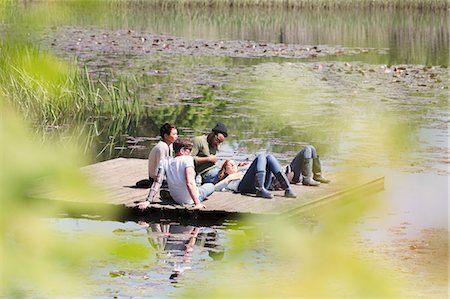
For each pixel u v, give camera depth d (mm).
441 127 26609
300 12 86625
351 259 3609
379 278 3420
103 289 7039
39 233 3410
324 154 20734
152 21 73938
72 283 3291
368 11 87875
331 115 30234
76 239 3596
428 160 21172
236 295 3781
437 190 12914
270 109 32500
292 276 3654
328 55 51750
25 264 3236
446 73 43000
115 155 25734
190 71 43969
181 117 32031
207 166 18641
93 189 3436
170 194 17469
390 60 49219
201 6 90938
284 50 53562
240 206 17188
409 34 65875
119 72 42531
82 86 32500
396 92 36875
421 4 89250
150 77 41781
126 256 3549
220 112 32562
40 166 3271
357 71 43562
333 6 89750
